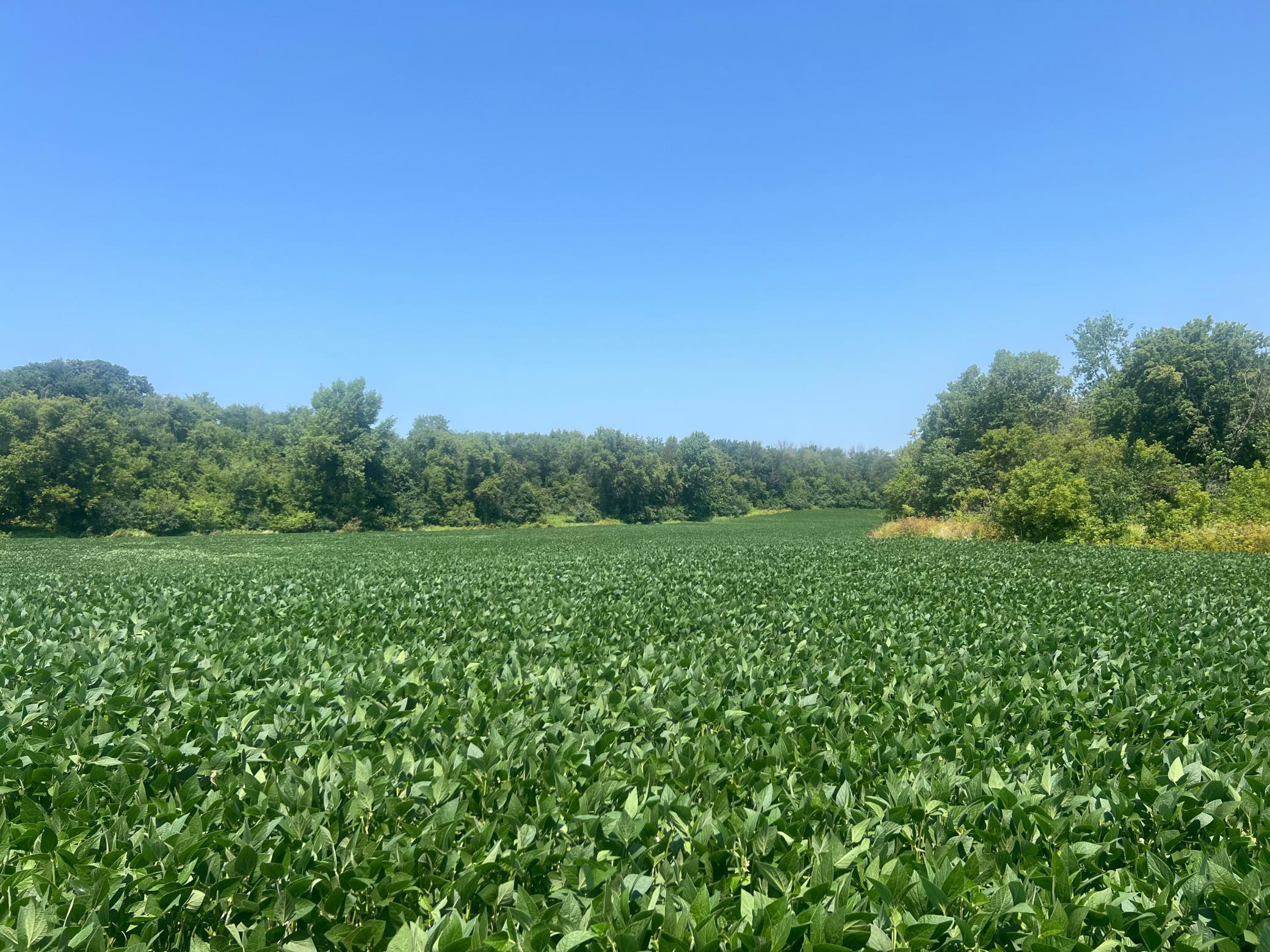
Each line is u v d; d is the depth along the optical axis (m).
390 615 11.20
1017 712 5.72
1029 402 64.31
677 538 50.41
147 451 67.38
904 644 8.59
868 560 22.61
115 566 25.59
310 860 3.38
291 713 5.69
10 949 2.69
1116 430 52.50
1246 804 3.72
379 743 5.21
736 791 4.23
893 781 3.95
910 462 65.31
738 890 3.25
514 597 13.59
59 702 6.11
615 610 11.18
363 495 77.50
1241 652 7.90
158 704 6.19
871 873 3.06
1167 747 4.60
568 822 3.78
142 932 2.96
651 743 5.17
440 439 89.94
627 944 2.65
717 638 9.12
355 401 79.38
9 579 19.09
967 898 2.95
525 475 95.19
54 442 58.03
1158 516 33.09
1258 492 32.84
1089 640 8.75
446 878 3.39
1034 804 3.77
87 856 3.44
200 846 3.48
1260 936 2.58
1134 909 2.90
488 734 5.23
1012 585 14.83
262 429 97.44
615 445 103.06
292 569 22.38
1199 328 51.44
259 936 2.82
